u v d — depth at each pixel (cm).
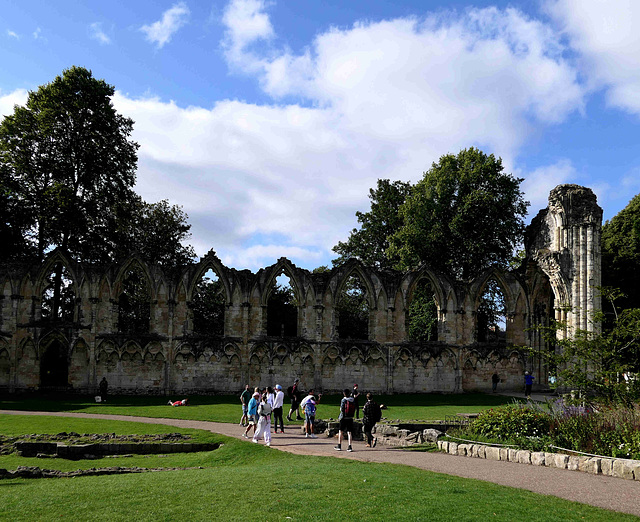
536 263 5128
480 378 5100
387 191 7025
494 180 5622
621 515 1234
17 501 1498
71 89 5431
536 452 1900
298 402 3456
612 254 5981
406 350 4981
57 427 2878
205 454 2394
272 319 6825
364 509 1270
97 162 5556
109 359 4622
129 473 1984
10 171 5247
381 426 2706
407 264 5844
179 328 4712
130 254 4759
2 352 4559
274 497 1395
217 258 4819
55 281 5256
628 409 2194
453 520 1188
